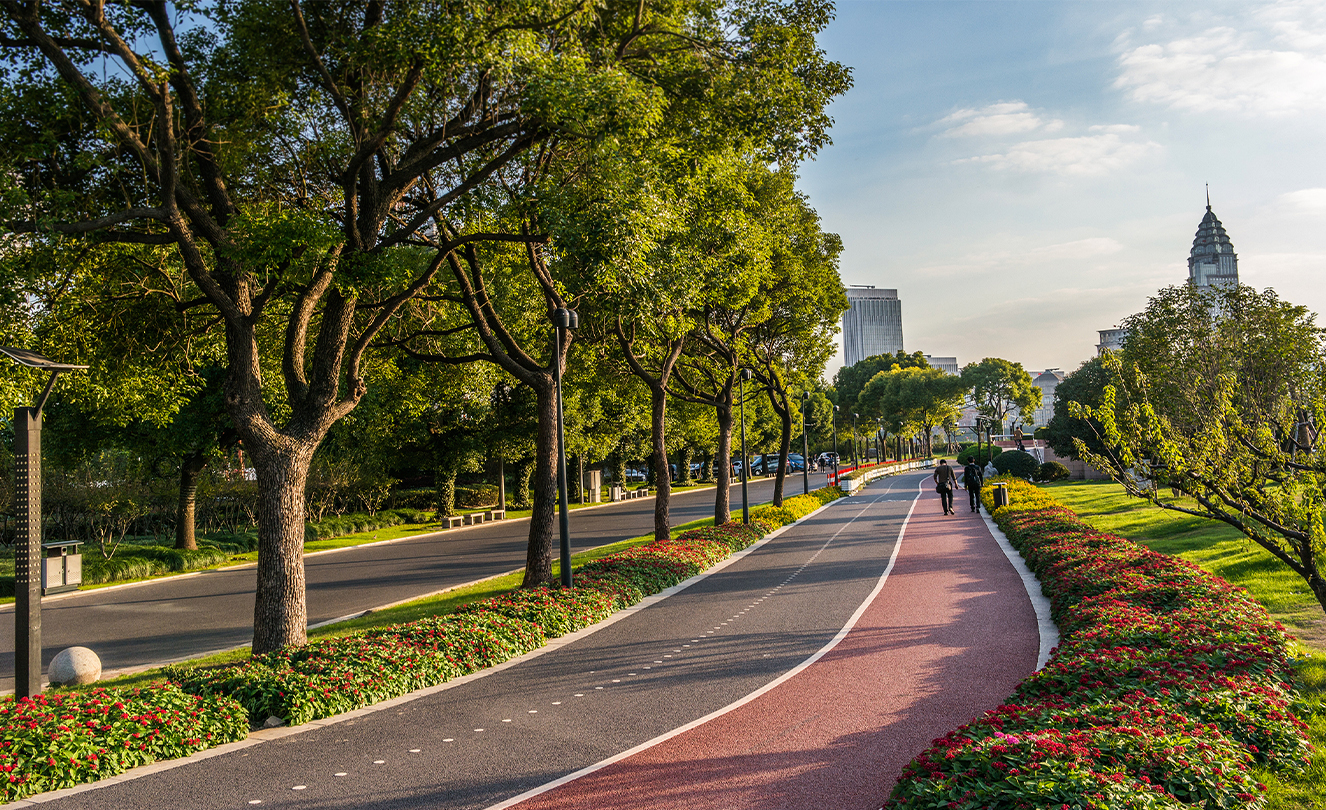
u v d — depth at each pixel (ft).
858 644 36.63
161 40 33.83
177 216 32.89
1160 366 74.18
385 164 42.34
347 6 38.52
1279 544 27.04
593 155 36.65
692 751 24.26
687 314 73.46
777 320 98.12
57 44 32.17
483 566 76.07
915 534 80.59
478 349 76.33
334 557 91.20
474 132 40.09
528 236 40.81
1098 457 29.07
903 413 277.44
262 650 35.53
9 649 48.03
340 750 25.58
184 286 46.19
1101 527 71.15
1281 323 62.23
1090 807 15.61
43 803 21.65
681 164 45.32
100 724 24.81
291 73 37.60
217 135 35.86
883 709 27.27
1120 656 25.95
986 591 47.67
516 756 24.52
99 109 30.50
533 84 33.14
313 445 37.88
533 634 39.60
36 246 34.47
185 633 50.60
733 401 102.89
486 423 129.70
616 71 35.40
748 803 20.35
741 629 41.06
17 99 32.63
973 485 101.50
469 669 35.04
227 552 92.12
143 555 82.33
